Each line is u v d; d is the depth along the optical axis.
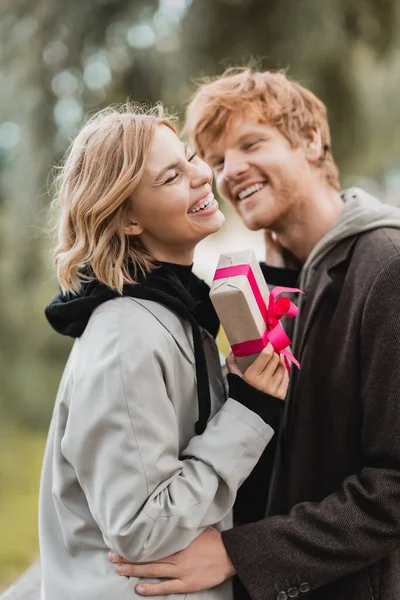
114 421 1.08
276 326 1.22
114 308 1.18
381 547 1.19
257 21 2.99
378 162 3.74
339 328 1.33
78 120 3.31
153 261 1.25
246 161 1.49
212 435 1.17
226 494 1.17
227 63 3.04
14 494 4.86
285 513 1.39
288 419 1.40
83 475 1.13
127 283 1.19
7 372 5.28
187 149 1.25
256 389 1.19
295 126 1.52
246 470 1.17
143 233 1.24
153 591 1.14
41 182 3.39
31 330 5.17
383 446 1.20
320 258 1.40
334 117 3.16
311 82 3.00
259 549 1.22
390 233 1.32
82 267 1.25
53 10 3.15
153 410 1.10
